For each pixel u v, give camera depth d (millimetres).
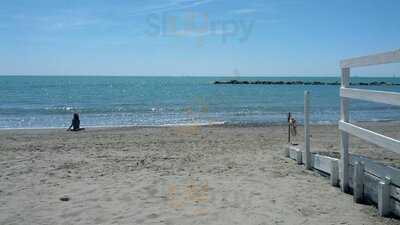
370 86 98750
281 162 8758
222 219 4988
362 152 10258
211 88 84625
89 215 5195
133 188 6531
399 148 4355
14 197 6055
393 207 4887
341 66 5965
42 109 33344
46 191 6391
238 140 13242
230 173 7676
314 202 5613
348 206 5387
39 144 12344
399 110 32438
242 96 55438
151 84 111688
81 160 9211
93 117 27453
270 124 21422
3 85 92188
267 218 4996
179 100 46969
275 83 117438
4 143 12711
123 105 39000
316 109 34312
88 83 115312
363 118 25938
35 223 4922
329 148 11164
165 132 16609
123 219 5023
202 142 12680
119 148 11320
